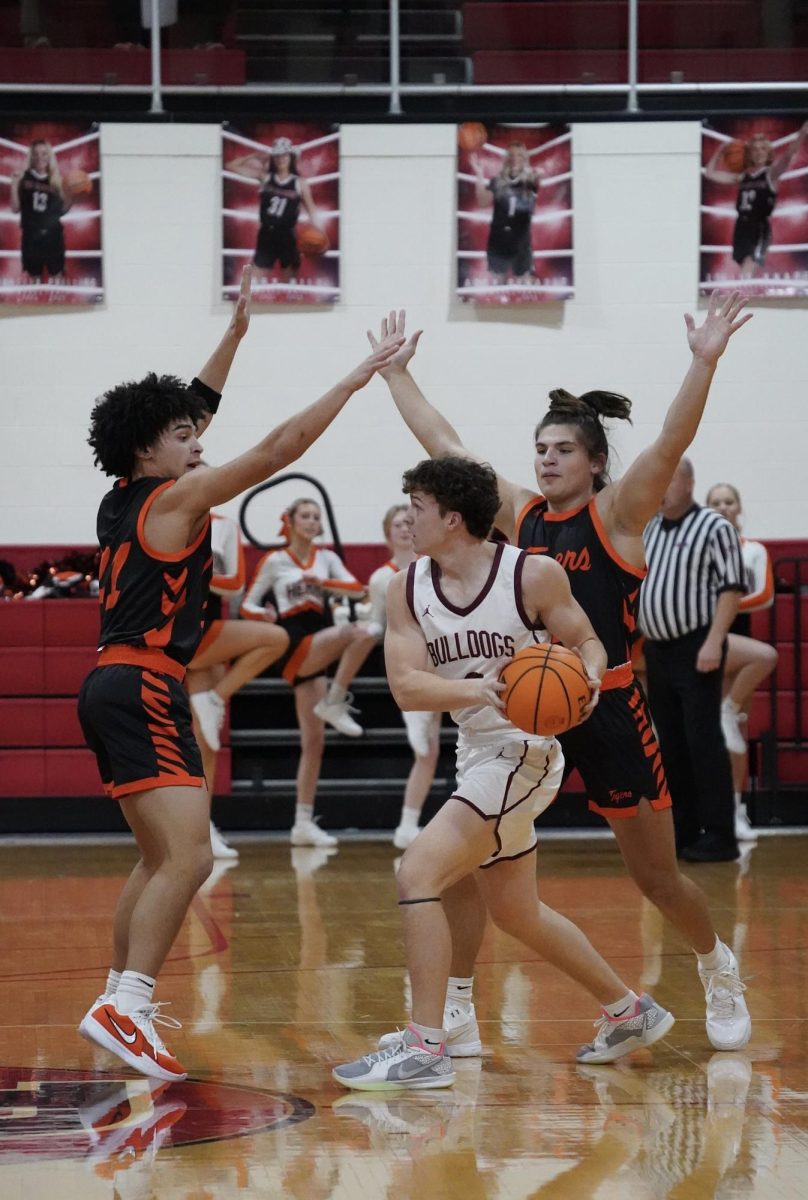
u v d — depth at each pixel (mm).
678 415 5047
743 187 14938
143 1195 3645
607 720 5105
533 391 14977
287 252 14891
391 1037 5012
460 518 4668
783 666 12688
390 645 4785
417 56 15164
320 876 9930
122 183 14797
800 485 14891
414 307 14969
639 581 5258
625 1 15188
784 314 14938
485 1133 4207
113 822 12320
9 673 12273
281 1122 4316
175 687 4910
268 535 14820
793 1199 3625
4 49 14805
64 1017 5777
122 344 14820
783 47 15188
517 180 14945
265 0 15055
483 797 4715
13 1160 3939
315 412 4742
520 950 7230
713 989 5332
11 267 14695
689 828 10656
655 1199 3629
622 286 14969
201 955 7094
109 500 5055
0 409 14742
